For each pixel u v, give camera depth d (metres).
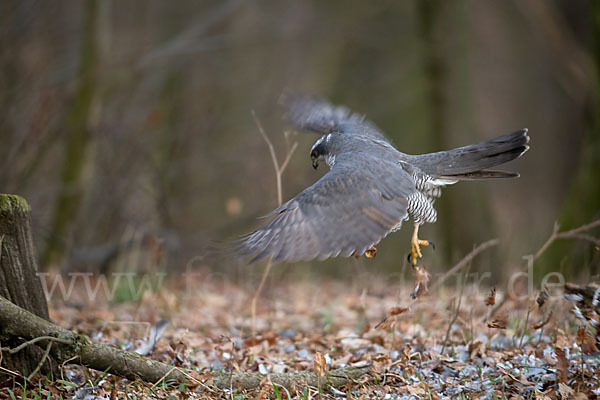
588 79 22.50
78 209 17.19
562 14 28.84
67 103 18.47
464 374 7.09
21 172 17.41
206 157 21.30
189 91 23.47
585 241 13.18
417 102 21.73
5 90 18.42
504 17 28.62
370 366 7.12
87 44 17.75
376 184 6.60
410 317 9.38
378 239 6.25
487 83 28.11
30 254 6.66
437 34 21.53
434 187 7.60
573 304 7.22
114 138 18.41
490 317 8.62
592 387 6.46
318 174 19.83
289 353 8.34
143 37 23.62
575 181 14.64
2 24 18.67
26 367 6.52
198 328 9.56
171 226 17.44
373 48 23.39
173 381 6.57
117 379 6.77
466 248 19.39
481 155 7.42
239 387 6.68
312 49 24.95
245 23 24.33
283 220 6.28
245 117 22.91
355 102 22.97
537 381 6.80
